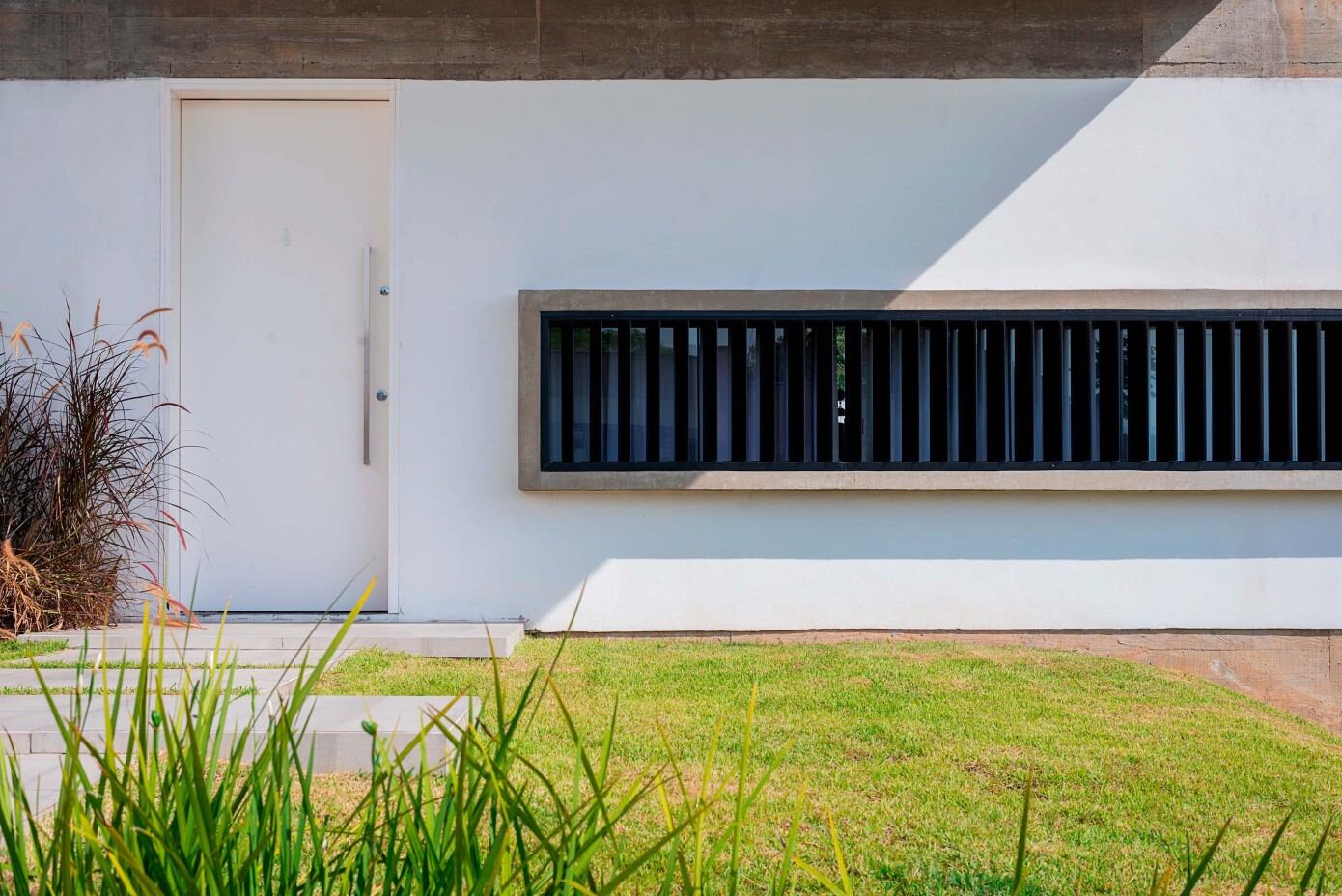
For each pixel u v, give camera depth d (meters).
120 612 5.38
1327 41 5.54
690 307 5.40
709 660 4.75
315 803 2.79
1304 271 5.54
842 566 5.47
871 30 5.52
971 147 5.52
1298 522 5.48
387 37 5.47
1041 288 5.51
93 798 1.23
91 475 5.05
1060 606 5.47
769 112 5.51
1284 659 5.48
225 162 5.58
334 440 5.60
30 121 5.45
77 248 5.45
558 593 5.45
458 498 5.45
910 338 5.46
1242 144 5.54
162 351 4.99
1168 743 3.56
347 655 4.69
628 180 5.50
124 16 5.45
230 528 5.57
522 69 5.49
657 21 5.50
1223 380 5.46
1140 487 5.38
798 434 5.43
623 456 5.46
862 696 4.11
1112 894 2.39
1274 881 2.49
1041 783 3.15
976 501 5.48
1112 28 5.54
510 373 5.47
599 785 1.35
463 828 1.26
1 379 5.34
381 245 5.59
